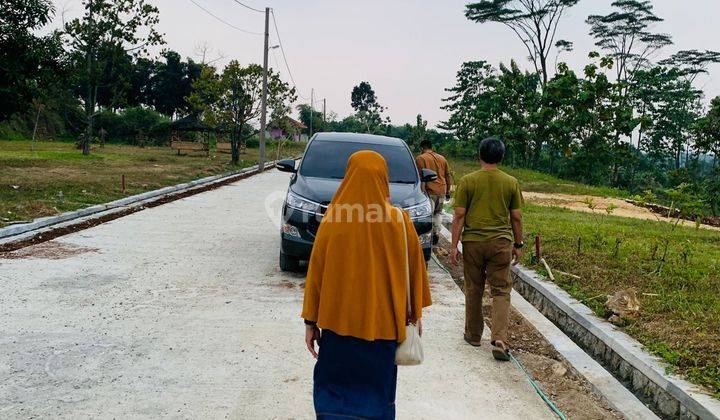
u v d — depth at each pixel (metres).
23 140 44.12
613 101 34.25
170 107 67.88
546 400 4.01
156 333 4.97
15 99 15.77
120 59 30.34
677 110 54.78
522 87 39.03
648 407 4.11
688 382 4.02
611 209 12.24
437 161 9.89
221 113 30.72
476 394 4.07
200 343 4.78
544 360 4.85
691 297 6.16
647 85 53.25
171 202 14.09
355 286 2.60
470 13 47.34
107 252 8.01
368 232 2.61
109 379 4.03
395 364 2.71
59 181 16.11
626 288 6.53
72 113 50.56
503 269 4.80
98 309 5.54
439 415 3.72
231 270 7.29
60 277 6.62
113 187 15.63
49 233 9.21
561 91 34.66
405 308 2.69
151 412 3.59
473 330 5.05
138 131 53.59
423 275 2.81
